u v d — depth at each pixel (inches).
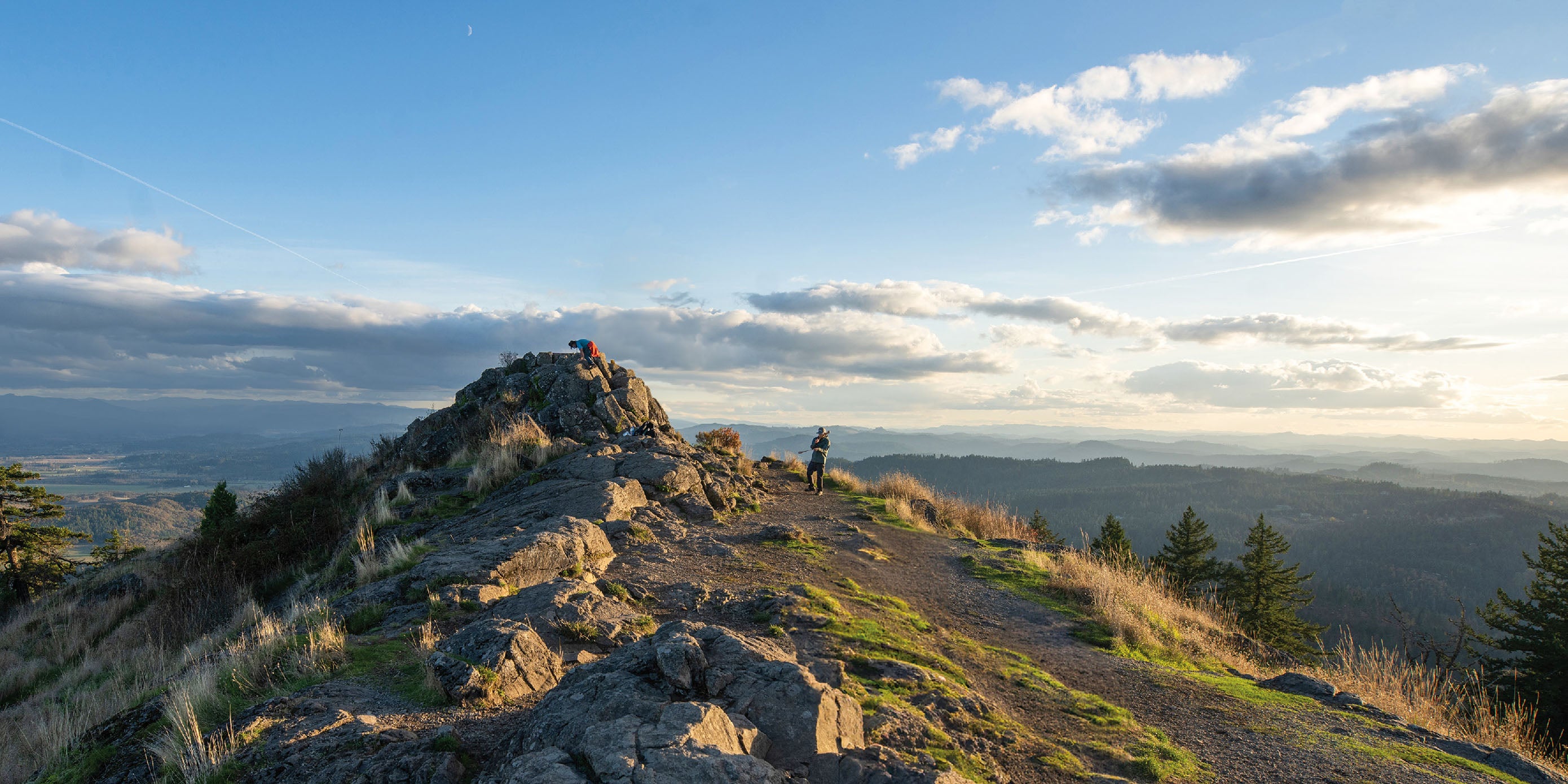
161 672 312.8
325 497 689.0
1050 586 489.4
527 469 673.6
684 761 133.0
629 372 1000.9
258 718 183.6
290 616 310.7
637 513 528.1
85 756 187.9
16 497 1375.5
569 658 243.8
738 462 957.8
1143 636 398.6
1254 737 249.4
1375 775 217.6
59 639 590.6
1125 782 202.4
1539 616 1114.7
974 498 898.1
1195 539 1966.0
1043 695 281.1
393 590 318.3
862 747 177.3
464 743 175.8
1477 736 307.3
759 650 201.0
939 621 387.5
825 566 463.2
